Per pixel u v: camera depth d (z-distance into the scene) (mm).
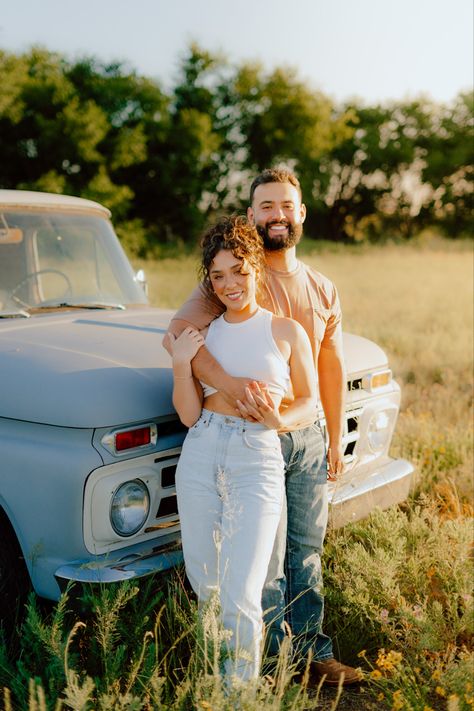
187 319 2912
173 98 40781
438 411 6695
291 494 3041
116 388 2922
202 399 2824
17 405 2959
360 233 53625
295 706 2406
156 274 18547
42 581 2898
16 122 30453
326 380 3295
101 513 2814
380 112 52969
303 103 42062
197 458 2725
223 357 2754
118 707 2391
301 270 3152
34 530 2893
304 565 3119
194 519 2713
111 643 2695
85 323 3850
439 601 3623
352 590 3328
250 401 2641
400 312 12461
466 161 50000
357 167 52312
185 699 2549
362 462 3861
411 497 4855
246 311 2801
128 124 36438
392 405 3959
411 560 3609
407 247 29250
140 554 2912
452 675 2742
